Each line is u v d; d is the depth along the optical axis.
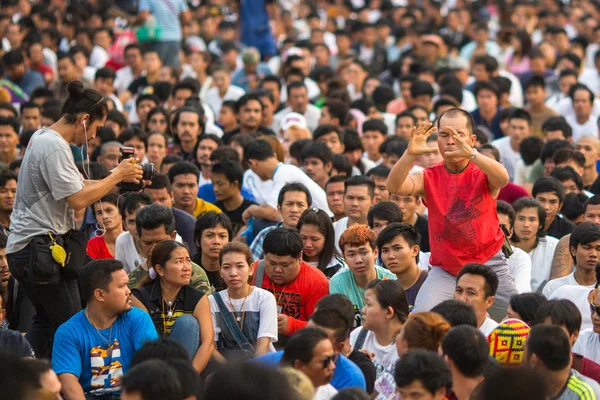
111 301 9.91
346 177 14.28
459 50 29.59
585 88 20.73
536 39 32.19
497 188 10.00
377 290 9.59
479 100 20.78
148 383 7.14
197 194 15.95
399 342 8.41
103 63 27.22
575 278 11.85
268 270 11.32
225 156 15.10
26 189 10.18
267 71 26.83
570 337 9.12
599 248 11.49
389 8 34.62
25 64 25.42
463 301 9.12
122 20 29.67
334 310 8.99
